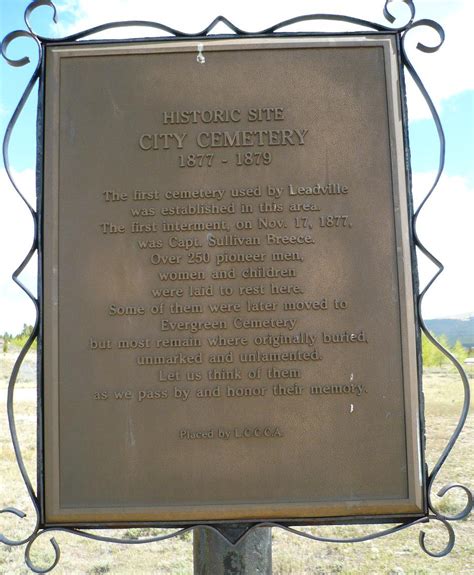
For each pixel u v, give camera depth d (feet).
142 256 2.94
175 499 2.84
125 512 2.82
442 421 7.87
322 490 2.84
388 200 2.96
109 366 2.89
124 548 5.25
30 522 5.74
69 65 3.04
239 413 2.87
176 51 3.03
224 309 2.91
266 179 2.97
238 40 3.04
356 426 2.86
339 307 2.91
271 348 2.89
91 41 3.05
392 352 2.89
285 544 5.26
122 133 3.00
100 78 3.03
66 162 2.98
